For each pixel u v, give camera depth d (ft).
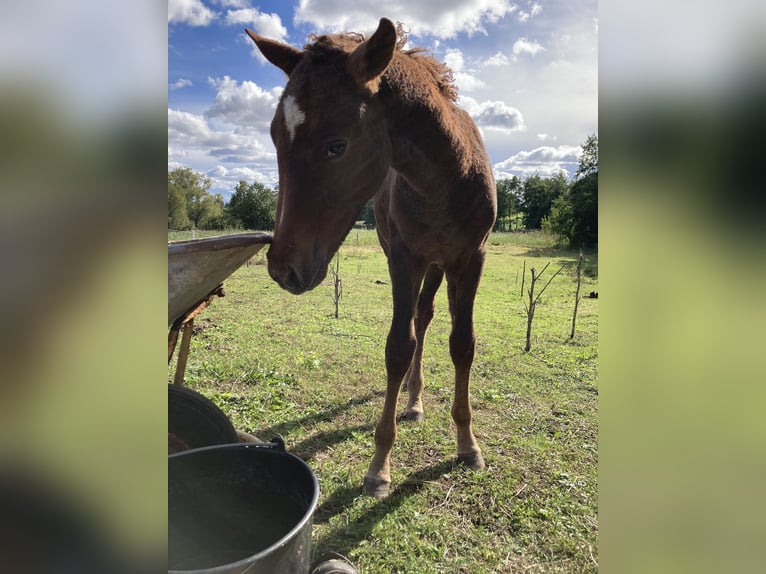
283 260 6.49
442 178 7.98
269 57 7.44
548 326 22.08
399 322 8.97
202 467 5.66
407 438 10.77
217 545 5.90
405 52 8.27
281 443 5.97
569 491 8.90
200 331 18.94
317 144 6.36
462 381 9.71
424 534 7.80
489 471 9.52
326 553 6.70
